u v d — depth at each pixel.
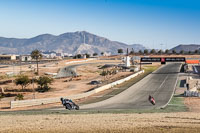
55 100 57.44
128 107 47.81
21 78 93.19
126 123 22.97
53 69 166.25
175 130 19.75
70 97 60.50
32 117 28.12
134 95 66.75
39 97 70.38
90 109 43.28
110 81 104.06
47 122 23.77
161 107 47.00
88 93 67.31
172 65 177.62
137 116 29.25
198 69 138.75
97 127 20.84
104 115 30.30
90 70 163.00
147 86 83.75
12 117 28.45
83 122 23.59
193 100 56.56
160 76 111.94
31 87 94.88
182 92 70.88
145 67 165.88
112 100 59.06
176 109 43.72
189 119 26.78
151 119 26.05
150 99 51.53
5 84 103.75
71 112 35.59
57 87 94.69
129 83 92.38
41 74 139.12
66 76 130.50
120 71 145.75
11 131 19.55
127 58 163.75
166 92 71.19
